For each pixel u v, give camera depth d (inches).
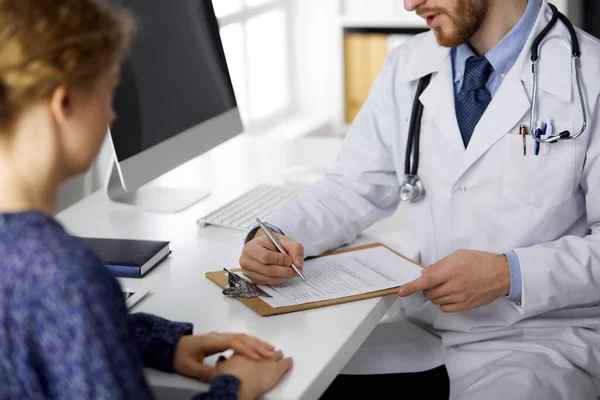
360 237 60.7
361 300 46.8
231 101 71.9
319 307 45.9
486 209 55.1
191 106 65.9
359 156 61.9
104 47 29.2
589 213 54.3
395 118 60.4
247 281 49.1
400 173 60.4
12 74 27.5
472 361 54.2
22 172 29.5
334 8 142.7
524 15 55.5
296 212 56.6
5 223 28.2
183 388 37.8
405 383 56.9
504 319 54.6
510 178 54.1
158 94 61.6
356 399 56.5
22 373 27.7
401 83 60.1
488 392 48.9
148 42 60.7
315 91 149.9
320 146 83.6
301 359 39.6
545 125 52.7
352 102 141.3
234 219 61.2
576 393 49.6
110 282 29.6
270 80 145.7
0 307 27.4
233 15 127.4
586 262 50.8
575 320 54.4
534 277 49.8
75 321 27.1
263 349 38.1
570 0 116.7
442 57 57.7
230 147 84.0
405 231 63.4
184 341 39.1
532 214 54.1
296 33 147.3
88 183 80.3
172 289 48.9
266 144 84.8
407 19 133.1
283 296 47.1
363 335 44.4
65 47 27.9
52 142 29.3
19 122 28.9
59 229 28.9
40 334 27.4
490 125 54.2
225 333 39.4
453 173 55.9
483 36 56.3
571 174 53.2
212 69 69.7
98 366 27.3
